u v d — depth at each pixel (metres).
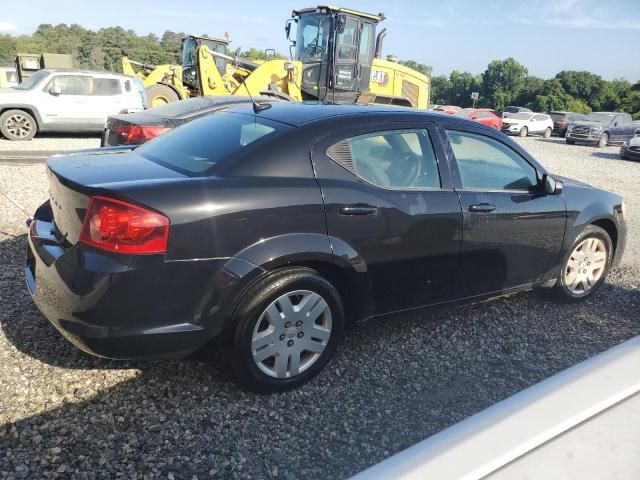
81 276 2.56
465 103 95.31
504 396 3.11
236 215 2.73
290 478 2.38
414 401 3.02
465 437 1.08
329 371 3.29
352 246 3.09
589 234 4.45
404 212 3.28
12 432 2.54
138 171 2.96
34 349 3.28
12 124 13.42
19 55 21.69
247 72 15.07
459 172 3.65
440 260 3.51
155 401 2.87
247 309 2.80
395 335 3.83
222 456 2.49
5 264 4.65
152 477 2.33
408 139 3.47
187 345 2.73
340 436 2.68
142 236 2.54
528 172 4.08
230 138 3.22
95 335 2.57
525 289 4.19
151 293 2.58
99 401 2.83
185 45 17.39
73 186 2.70
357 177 3.18
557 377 1.30
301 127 3.14
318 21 13.98
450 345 3.72
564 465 1.00
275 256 2.81
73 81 14.02
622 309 4.57
